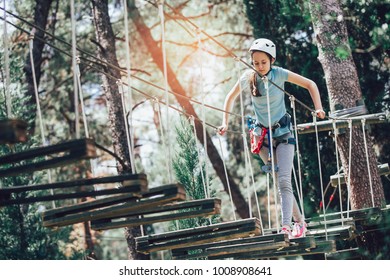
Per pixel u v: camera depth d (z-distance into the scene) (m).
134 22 15.35
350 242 10.08
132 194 5.46
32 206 10.68
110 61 12.16
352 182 9.44
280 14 12.34
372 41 12.00
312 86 7.11
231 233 6.41
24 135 4.94
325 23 9.79
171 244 6.69
